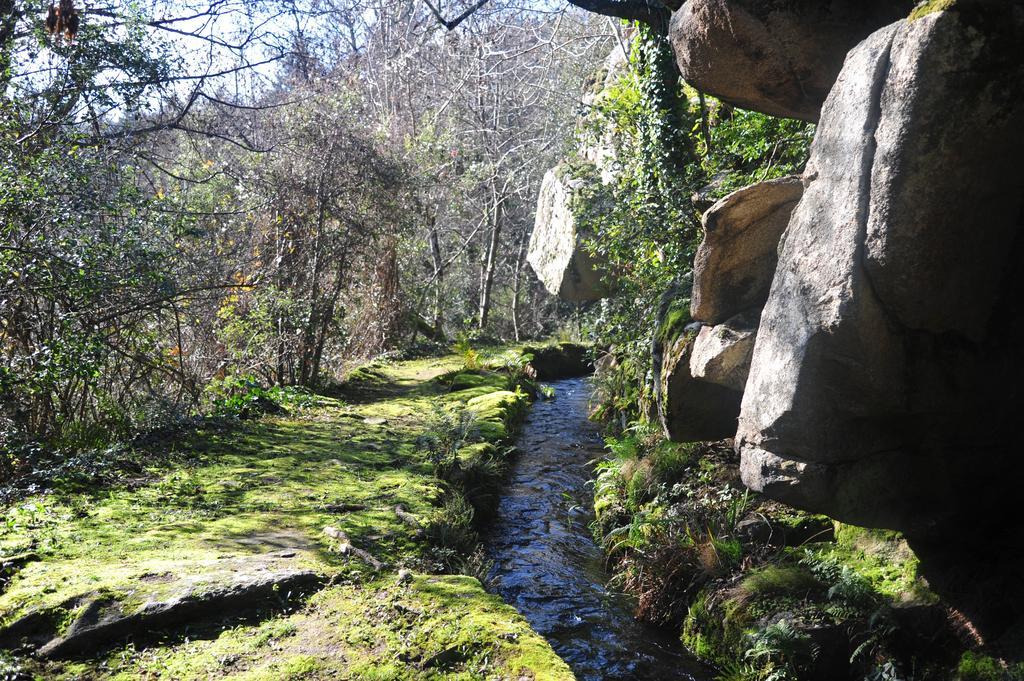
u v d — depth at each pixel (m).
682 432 6.27
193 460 7.88
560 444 11.62
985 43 3.42
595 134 12.55
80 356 7.28
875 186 3.77
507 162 24.34
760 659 4.87
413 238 19.22
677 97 9.79
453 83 24.77
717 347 5.30
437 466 8.20
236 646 4.27
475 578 5.41
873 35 3.94
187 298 9.62
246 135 12.94
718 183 8.45
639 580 6.33
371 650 4.27
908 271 3.77
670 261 9.54
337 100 14.20
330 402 11.94
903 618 4.60
